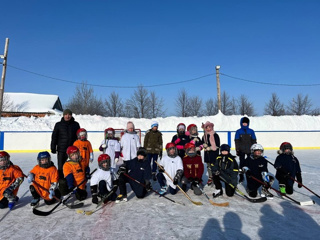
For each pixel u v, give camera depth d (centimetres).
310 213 368
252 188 446
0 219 350
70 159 434
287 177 461
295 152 1268
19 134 1298
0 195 388
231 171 450
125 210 386
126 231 309
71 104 2770
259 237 290
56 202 424
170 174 468
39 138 1310
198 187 461
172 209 389
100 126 1733
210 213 370
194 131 575
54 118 1827
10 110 2620
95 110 2717
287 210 381
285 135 1433
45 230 313
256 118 2027
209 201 423
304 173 698
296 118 2055
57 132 514
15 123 1588
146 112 2611
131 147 587
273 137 1424
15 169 401
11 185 387
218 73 2002
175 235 296
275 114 2722
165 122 1870
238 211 378
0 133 1280
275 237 289
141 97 2594
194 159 487
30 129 1568
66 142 512
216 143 557
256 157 458
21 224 332
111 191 411
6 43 1564
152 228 317
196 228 316
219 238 288
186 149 488
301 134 1442
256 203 416
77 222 338
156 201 432
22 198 459
